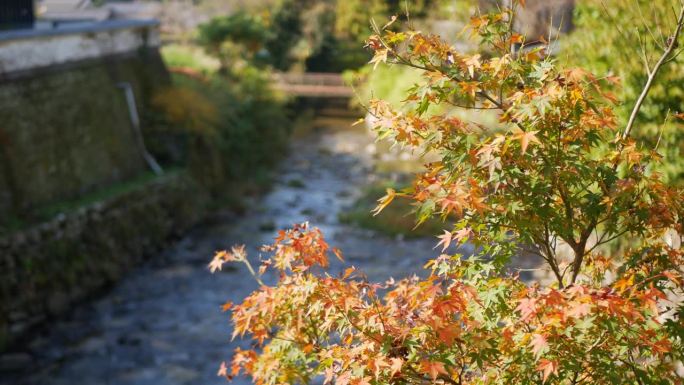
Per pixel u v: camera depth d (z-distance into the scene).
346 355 3.08
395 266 13.64
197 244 15.65
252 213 17.80
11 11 18.27
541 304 2.78
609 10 6.39
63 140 14.12
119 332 11.19
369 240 15.38
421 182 3.04
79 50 15.44
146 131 17.70
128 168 16.34
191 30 34.25
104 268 13.20
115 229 13.94
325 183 20.81
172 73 21.69
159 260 14.62
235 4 34.25
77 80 15.17
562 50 6.84
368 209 17.23
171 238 15.88
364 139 26.92
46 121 13.70
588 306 2.67
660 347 2.91
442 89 3.14
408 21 3.34
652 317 2.92
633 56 6.11
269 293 3.63
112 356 10.37
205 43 25.66
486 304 3.15
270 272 13.73
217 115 18.94
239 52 26.02
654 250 3.36
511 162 3.07
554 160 3.10
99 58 16.38
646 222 3.22
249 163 20.84
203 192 17.84
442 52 3.21
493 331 3.24
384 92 23.88
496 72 3.11
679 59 5.84
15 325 10.87
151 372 9.88
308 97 33.97
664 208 3.21
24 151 12.84
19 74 13.16
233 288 13.03
